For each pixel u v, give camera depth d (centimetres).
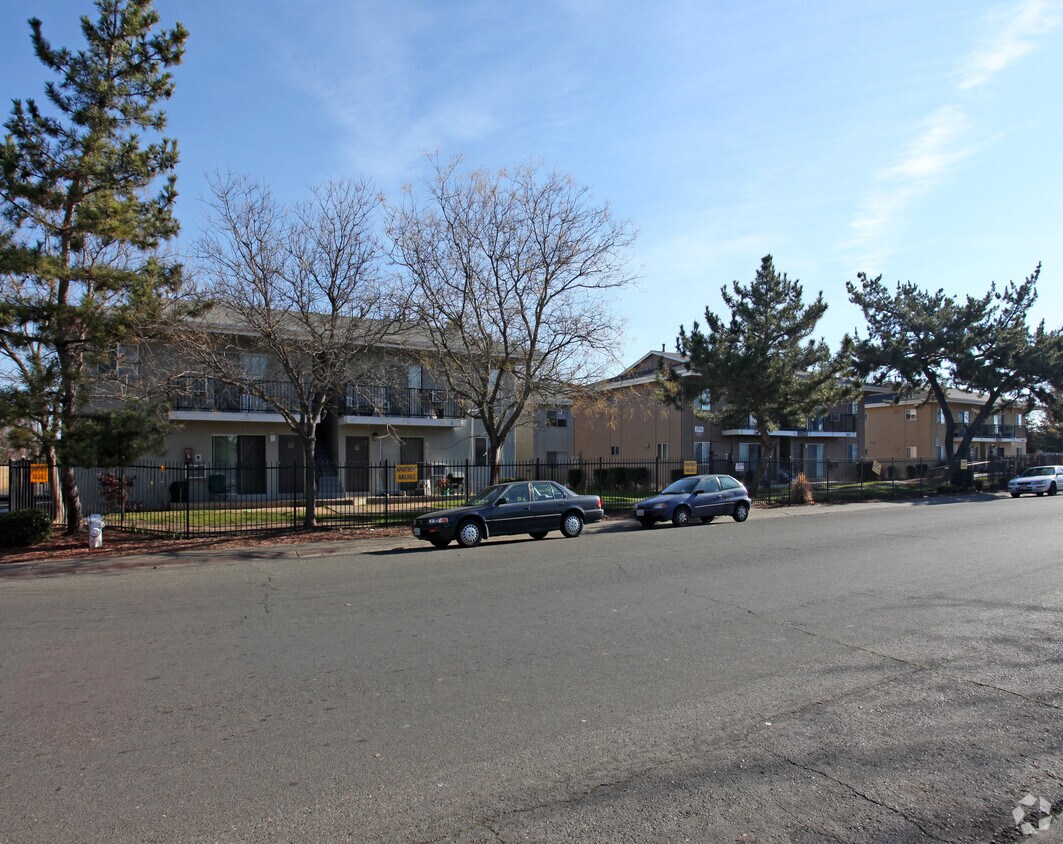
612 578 980
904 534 1488
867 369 3628
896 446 5109
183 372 1652
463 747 425
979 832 329
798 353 2584
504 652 621
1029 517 1853
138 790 375
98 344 1427
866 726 452
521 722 463
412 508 2183
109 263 1576
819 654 607
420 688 530
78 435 1399
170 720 473
